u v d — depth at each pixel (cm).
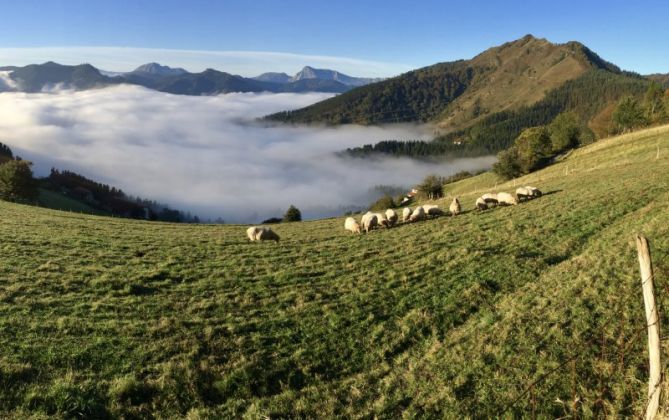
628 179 3875
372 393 1167
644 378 966
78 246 2669
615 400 934
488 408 1012
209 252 2691
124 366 1254
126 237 3162
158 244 2916
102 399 1109
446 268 2116
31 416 1003
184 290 1917
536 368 1121
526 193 4006
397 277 2055
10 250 2389
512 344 1259
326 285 1992
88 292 1816
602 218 2662
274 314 1670
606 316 1287
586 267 1752
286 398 1170
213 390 1199
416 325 1550
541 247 2322
